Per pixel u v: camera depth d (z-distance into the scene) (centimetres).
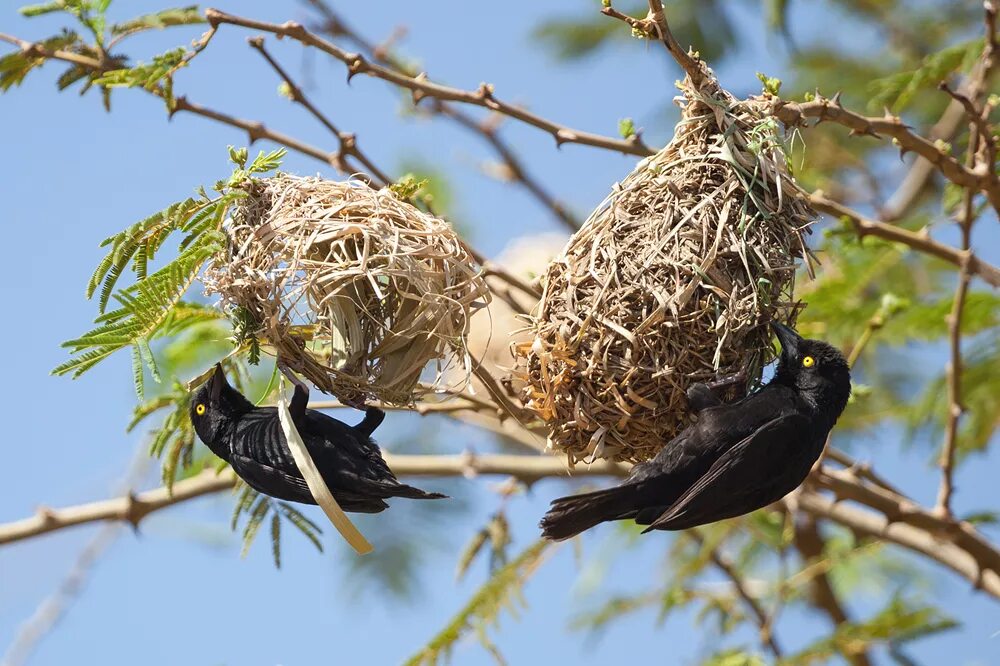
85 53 1147
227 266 953
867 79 1730
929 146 1093
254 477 1002
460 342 986
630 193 1002
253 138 1182
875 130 1070
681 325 954
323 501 911
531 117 1152
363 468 958
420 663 1248
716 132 1010
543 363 973
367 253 945
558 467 1314
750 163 990
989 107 1100
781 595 1459
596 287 968
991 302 1377
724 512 930
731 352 961
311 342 1112
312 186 972
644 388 956
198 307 1054
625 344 955
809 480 1240
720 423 929
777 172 988
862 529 1401
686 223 971
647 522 944
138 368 885
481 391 1343
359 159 1177
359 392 979
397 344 968
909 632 1309
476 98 1148
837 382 973
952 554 1380
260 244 947
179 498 1266
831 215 1233
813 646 1330
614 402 960
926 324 1403
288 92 1173
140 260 911
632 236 977
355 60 1133
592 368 955
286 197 964
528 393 1010
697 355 956
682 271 958
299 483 975
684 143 1012
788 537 1452
